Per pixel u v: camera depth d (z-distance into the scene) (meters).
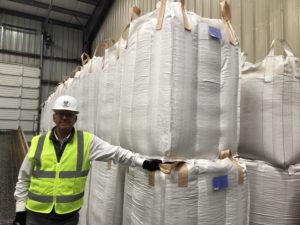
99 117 2.10
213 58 1.30
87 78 2.58
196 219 1.20
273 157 1.50
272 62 1.56
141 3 4.55
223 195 1.29
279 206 1.49
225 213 1.30
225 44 1.36
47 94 10.12
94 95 2.35
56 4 8.87
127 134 1.48
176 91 1.18
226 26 1.41
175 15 1.20
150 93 1.27
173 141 1.17
